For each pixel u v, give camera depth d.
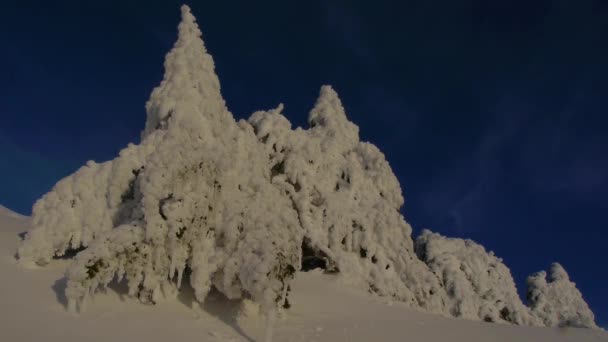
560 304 33.62
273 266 11.33
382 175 31.41
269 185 14.38
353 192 29.02
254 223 12.78
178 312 11.94
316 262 26.59
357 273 24.59
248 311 12.09
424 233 33.19
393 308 17.27
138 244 11.89
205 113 17.53
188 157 12.80
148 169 12.55
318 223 25.98
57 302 10.88
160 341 9.56
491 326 13.84
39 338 8.30
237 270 11.79
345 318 13.69
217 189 13.38
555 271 35.38
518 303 31.41
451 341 11.40
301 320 12.77
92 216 14.95
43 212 14.59
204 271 12.38
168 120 17.41
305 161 27.92
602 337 13.46
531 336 12.46
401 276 27.27
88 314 10.56
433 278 27.59
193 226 12.56
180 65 18.98
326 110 33.78
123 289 12.65
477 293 30.33
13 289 11.05
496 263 32.66
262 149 22.27
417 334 11.93
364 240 26.77
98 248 11.12
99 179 15.59
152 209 12.05
